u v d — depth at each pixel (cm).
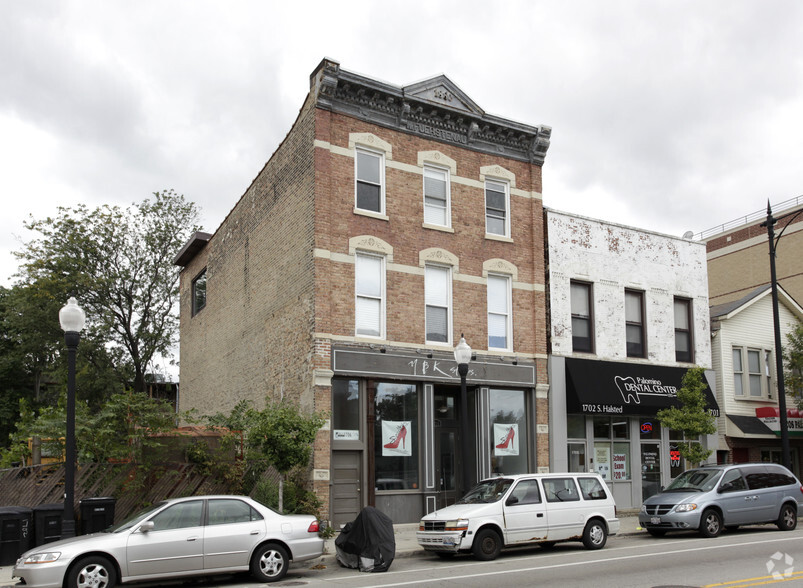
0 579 1234
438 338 2048
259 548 1220
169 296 3797
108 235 3662
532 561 1375
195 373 3098
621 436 2333
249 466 1752
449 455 2066
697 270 2633
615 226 2439
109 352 3762
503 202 2244
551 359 2203
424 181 2100
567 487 1554
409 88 2055
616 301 2397
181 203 3872
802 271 3725
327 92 1928
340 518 1797
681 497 1722
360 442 1850
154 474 1639
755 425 2591
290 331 1995
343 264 1909
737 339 2686
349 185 1953
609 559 1358
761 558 1311
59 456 1719
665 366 2452
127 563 1117
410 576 1231
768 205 2364
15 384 4197
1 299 4131
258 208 2353
